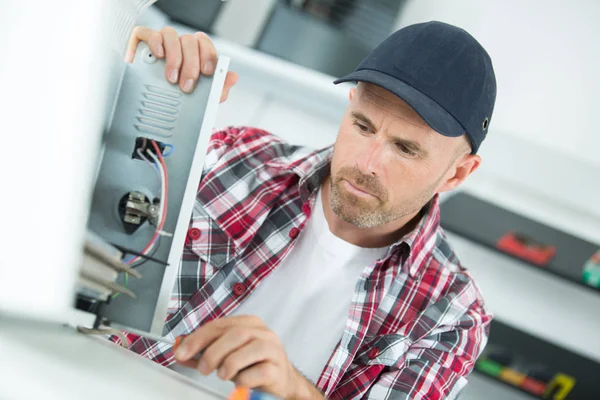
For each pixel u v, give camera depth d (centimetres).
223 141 155
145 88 89
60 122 62
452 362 142
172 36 92
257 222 144
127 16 83
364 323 140
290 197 148
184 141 89
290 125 311
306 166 146
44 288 64
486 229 292
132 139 88
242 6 284
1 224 61
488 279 307
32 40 60
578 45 296
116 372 66
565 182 309
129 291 85
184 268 142
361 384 139
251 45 289
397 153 124
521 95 305
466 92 125
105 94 79
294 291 145
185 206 88
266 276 144
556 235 305
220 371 87
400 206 131
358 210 129
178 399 66
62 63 61
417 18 304
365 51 284
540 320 307
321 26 285
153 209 88
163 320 88
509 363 300
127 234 88
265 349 89
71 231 65
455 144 128
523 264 283
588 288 278
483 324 152
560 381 297
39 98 61
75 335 77
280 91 303
